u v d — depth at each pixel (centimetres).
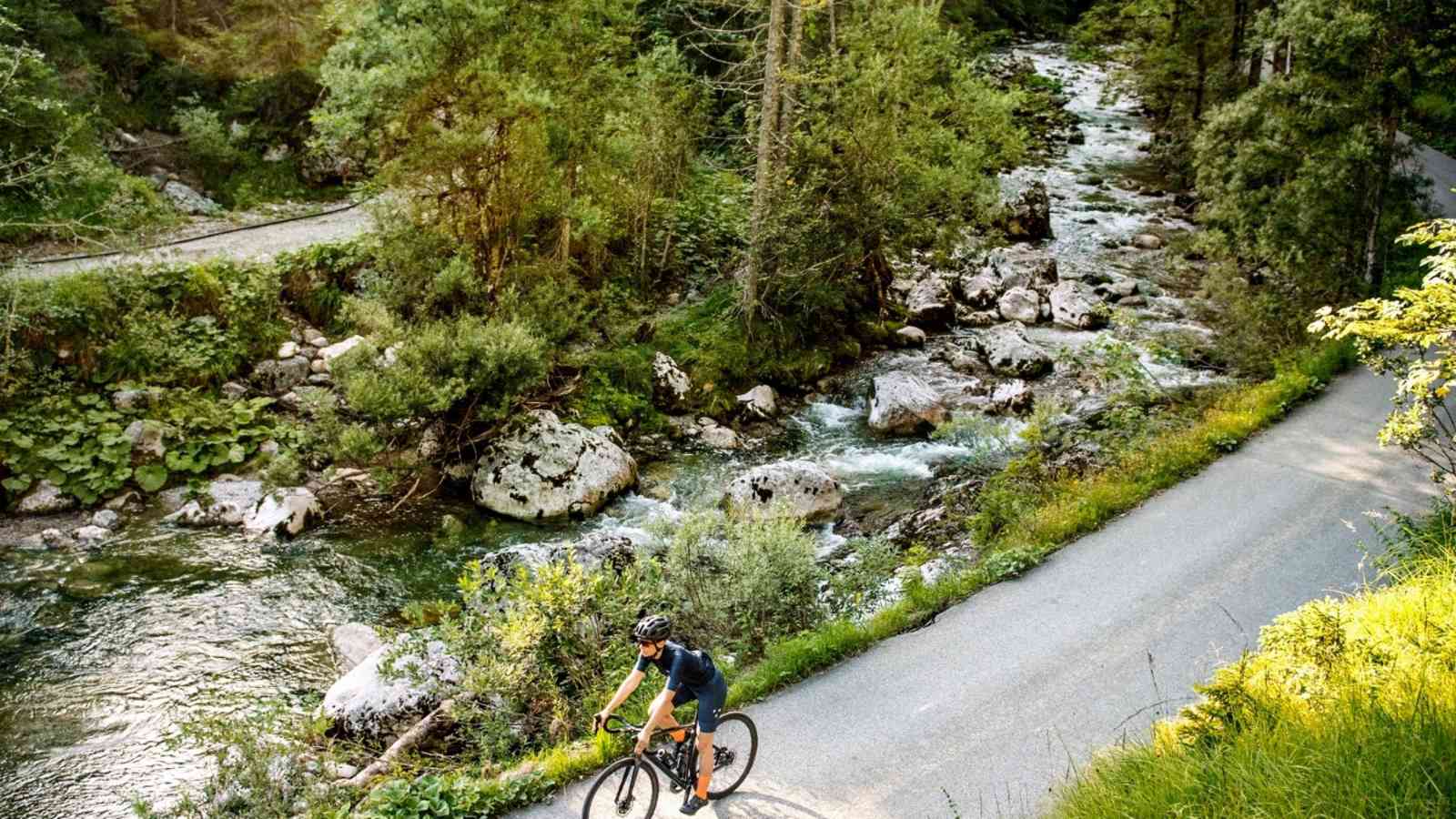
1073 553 1219
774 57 1938
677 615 1104
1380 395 1666
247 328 1855
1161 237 2941
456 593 1330
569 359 1870
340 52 1720
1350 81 1973
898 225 2117
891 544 1384
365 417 1706
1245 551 1170
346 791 843
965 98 2302
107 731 1030
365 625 1223
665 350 2028
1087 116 4406
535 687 957
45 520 1470
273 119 2627
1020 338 2158
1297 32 1969
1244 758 609
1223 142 2184
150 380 1712
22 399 1608
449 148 1694
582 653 998
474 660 973
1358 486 1329
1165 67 3678
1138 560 1180
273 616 1261
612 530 1502
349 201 2516
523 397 1759
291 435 1672
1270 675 712
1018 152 2412
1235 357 2041
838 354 2155
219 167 2492
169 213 2100
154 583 1324
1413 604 792
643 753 746
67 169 1912
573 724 944
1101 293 2503
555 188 1884
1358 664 699
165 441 1617
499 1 1678
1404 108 1986
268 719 887
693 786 761
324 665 1162
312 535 1474
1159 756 664
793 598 1120
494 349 1606
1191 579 1119
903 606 1108
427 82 1697
